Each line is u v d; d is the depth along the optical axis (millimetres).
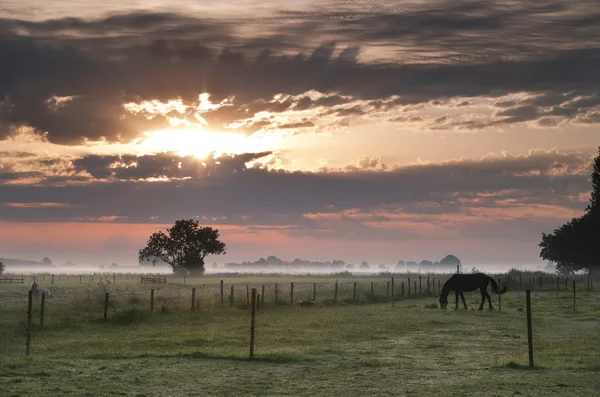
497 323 34969
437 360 21219
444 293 47156
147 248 157500
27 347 22125
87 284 96438
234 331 30500
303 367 19484
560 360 21031
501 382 16734
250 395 15289
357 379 17469
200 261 157500
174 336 28547
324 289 76000
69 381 16719
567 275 111000
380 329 31375
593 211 114562
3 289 77125
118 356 21547
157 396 15086
